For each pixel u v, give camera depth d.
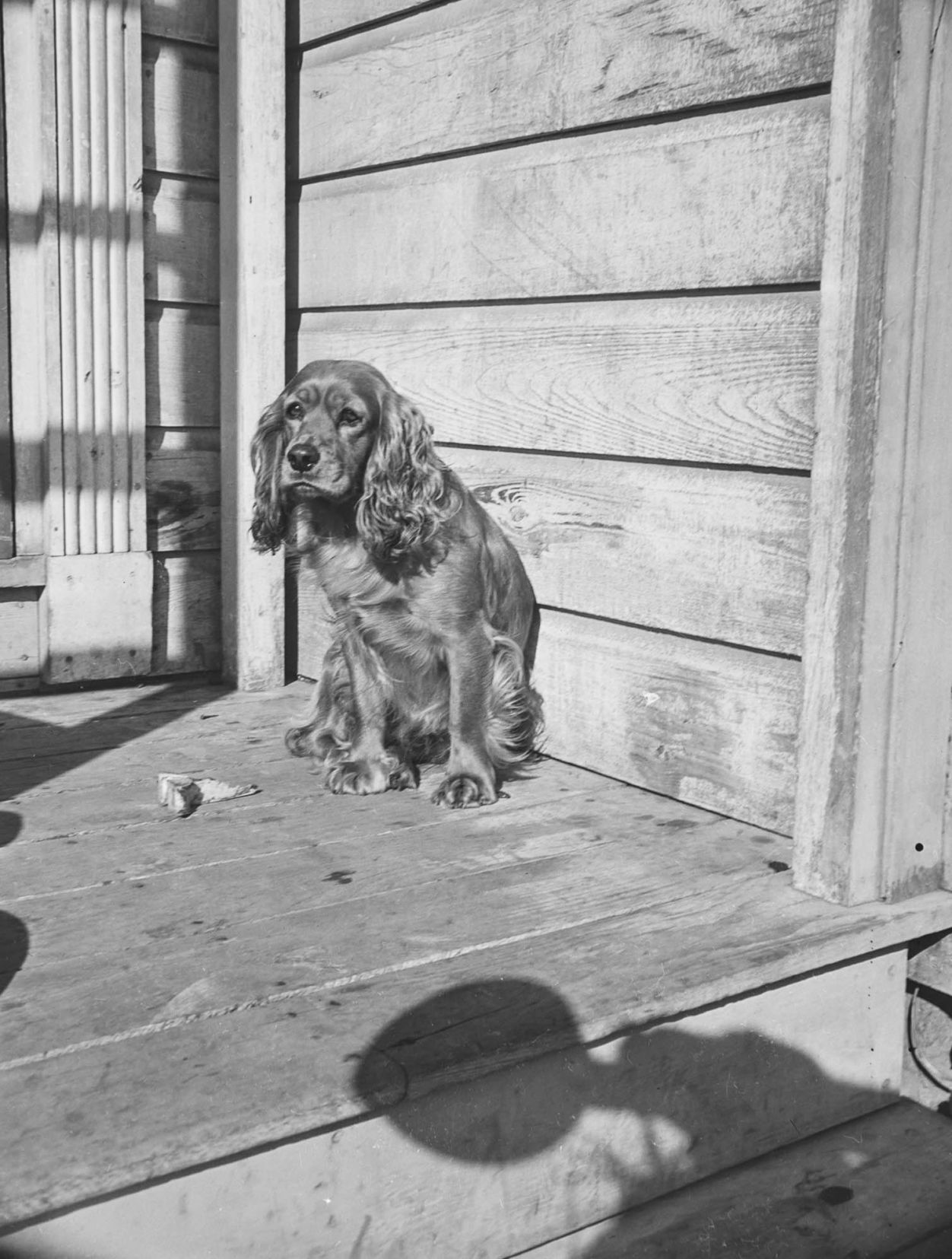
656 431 3.01
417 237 3.63
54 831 2.78
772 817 2.86
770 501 2.79
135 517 4.07
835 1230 2.12
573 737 3.36
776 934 2.32
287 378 4.21
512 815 2.97
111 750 3.42
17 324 3.88
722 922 2.38
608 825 2.91
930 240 2.35
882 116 2.27
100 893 2.44
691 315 2.90
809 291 2.68
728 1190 2.21
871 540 2.37
